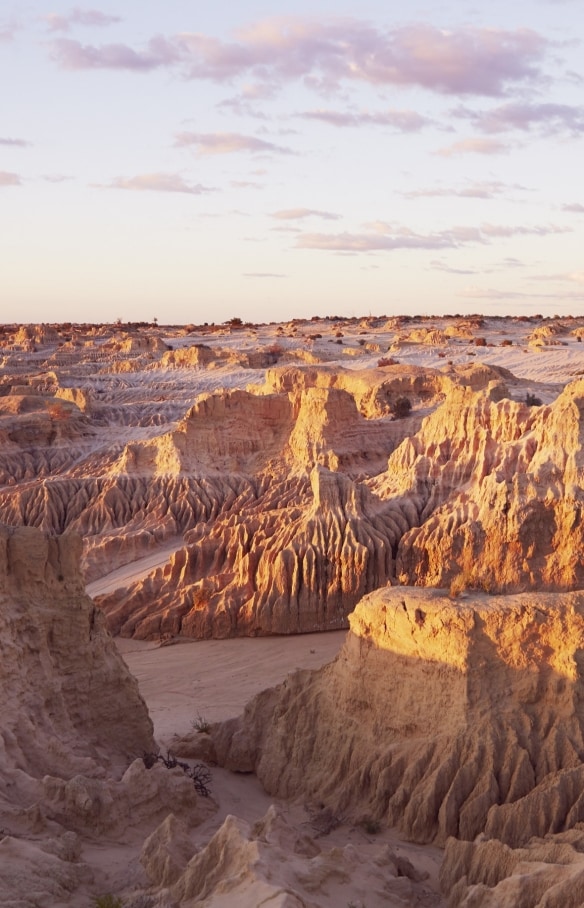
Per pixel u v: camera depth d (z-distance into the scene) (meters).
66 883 20.31
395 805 25.02
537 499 47.69
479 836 22.12
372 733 26.88
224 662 48.53
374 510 57.28
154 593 59.69
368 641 27.66
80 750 27.44
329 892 19.38
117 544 73.44
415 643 26.25
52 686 27.80
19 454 102.94
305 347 198.25
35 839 22.22
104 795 24.03
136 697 30.39
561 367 138.50
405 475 61.84
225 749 30.44
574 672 24.45
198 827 25.55
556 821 22.38
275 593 53.50
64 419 108.38
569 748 23.86
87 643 29.27
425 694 25.88
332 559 53.66
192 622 54.84
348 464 77.50
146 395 144.00
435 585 36.34
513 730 24.44
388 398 97.62
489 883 20.62
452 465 59.62
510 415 57.75
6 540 28.00
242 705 39.59
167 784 25.67
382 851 22.16
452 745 24.62
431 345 173.50
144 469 87.62
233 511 74.88
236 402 87.56
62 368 177.00
